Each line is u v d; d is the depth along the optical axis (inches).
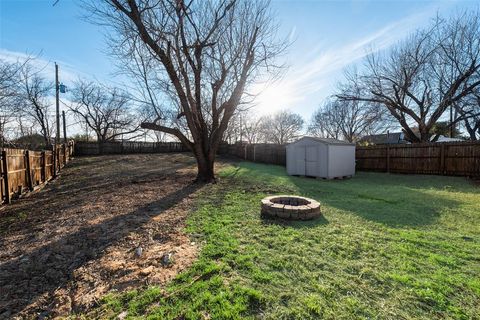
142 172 437.7
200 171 324.2
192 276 91.1
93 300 80.4
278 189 279.0
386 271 93.4
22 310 76.9
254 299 77.2
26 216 186.7
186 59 306.8
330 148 396.2
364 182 363.9
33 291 86.7
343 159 417.4
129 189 277.9
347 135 1294.3
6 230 155.3
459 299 77.0
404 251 111.0
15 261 109.6
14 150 243.6
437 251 111.7
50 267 103.3
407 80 596.7
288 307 73.7
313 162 414.3
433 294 78.8
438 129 702.5
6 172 224.7
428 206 200.8
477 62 514.6
